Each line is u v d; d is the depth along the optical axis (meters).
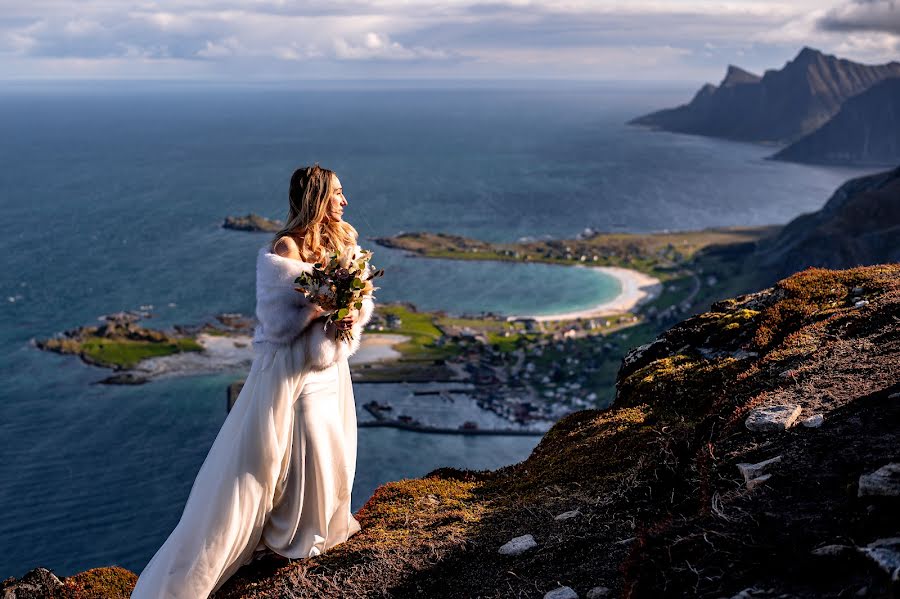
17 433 145.62
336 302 7.08
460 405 163.38
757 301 13.08
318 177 7.32
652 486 7.99
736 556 5.23
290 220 7.39
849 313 10.45
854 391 7.38
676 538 5.69
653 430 9.70
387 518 9.02
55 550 110.75
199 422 150.38
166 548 7.12
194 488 7.27
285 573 7.49
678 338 12.82
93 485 127.62
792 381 8.45
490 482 10.50
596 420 11.23
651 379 11.43
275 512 7.59
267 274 7.09
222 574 7.38
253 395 7.19
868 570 4.49
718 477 6.79
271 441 7.13
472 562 7.40
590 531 7.45
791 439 6.72
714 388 10.50
